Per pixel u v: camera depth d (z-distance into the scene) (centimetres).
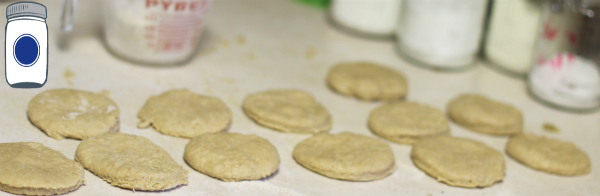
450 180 68
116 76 76
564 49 82
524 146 73
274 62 85
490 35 88
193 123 69
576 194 69
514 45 86
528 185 69
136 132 68
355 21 94
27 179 58
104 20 77
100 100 69
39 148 62
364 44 94
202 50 84
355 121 76
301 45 90
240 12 97
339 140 70
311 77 83
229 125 71
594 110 83
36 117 65
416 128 73
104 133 66
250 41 89
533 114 81
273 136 71
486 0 85
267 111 72
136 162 62
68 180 59
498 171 69
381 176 67
